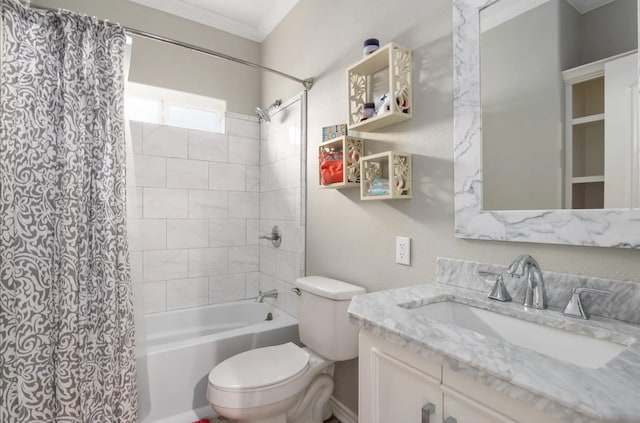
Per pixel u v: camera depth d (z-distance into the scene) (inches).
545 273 37.7
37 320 54.0
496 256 42.9
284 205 94.3
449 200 48.6
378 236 61.4
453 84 47.4
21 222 53.9
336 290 62.0
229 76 106.0
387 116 53.0
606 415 17.4
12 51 53.4
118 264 61.5
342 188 70.7
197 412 70.6
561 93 36.7
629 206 31.8
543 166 38.0
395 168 52.6
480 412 25.2
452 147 48.2
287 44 94.1
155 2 93.7
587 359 30.4
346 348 61.6
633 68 31.9
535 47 38.9
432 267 51.0
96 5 86.6
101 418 57.8
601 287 33.4
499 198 42.1
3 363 51.3
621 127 32.5
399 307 37.1
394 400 33.3
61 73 58.9
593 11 34.5
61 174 57.6
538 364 23.2
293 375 55.1
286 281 92.7
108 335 58.6
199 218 100.3
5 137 52.2
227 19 103.3
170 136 96.0
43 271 55.3
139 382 65.2
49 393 54.3
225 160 104.7
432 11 51.5
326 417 71.2
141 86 92.5
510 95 41.1
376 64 58.9
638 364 22.9
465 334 29.2
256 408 51.7
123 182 63.2
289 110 91.7
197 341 72.6
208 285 101.6
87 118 60.6
